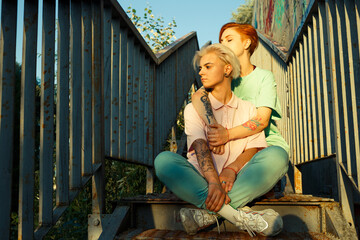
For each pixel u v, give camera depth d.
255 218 1.53
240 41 2.03
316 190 4.06
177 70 4.53
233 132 1.72
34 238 1.44
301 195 2.16
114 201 1.96
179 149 4.25
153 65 3.41
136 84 2.96
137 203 1.94
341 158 1.91
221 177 1.60
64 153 1.68
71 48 1.86
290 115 3.60
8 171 1.29
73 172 1.79
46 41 1.59
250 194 1.57
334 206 1.73
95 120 2.01
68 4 1.76
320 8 2.28
